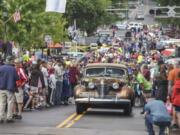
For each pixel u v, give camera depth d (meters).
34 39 71.25
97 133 26.59
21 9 65.50
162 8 94.19
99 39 113.75
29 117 32.72
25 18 67.31
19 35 66.12
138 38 143.00
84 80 35.69
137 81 43.12
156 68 41.72
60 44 85.25
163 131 23.75
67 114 35.31
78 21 105.81
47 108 40.09
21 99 31.28
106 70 36.72
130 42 127.88
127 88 35.44
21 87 31.17
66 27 103.19
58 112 36.69
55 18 80.12
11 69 29.77
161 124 23.39
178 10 98.50
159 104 23.75
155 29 167.38
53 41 81.00
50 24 78.94
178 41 95.31
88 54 71.75
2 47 53.34
